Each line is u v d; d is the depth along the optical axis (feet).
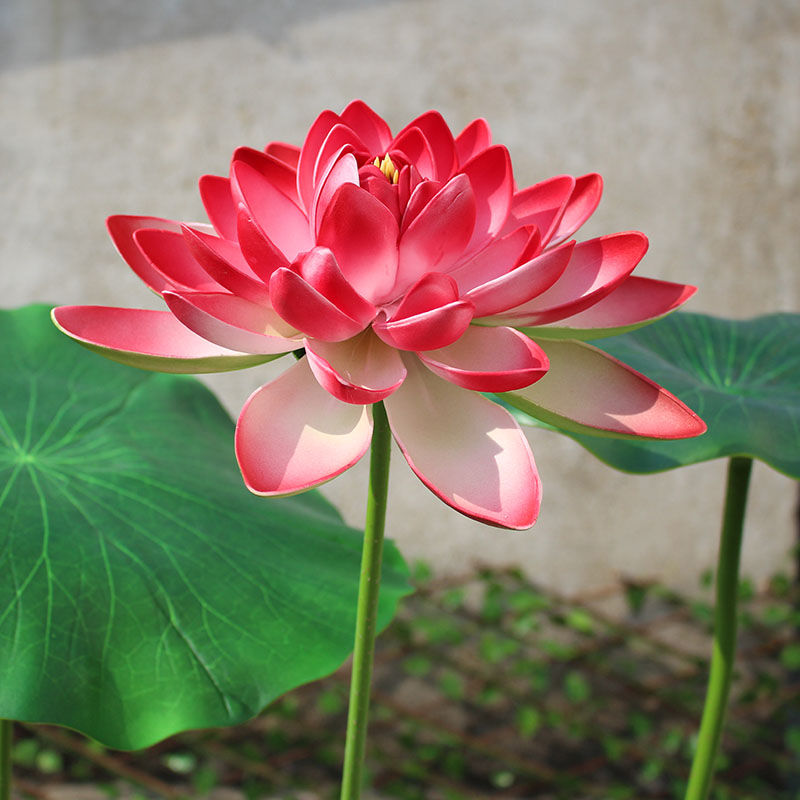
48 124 5.46
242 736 5.77
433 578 5.89
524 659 6.01
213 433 3.03
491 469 2.09
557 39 5.64
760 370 3.01
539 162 5.68
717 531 6.09
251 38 5.48
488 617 5.83
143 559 2.52
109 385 3.00
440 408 2.14
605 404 2.19
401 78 5.56
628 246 2.18
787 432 2.65
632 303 2.25
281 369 5.70
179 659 2.40
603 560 6.01
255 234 2.05
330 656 2.47
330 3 5.49
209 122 5.50
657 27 5.69
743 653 6.15
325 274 2.02
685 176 5.80
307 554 2.72
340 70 5.53
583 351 2.23
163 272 2.18
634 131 5.73
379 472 2.17
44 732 5.55
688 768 5.95
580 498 5.95
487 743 6.01
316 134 2.23
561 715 5.93
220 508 2.72
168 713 2.33
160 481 2.72
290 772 5.77
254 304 2.14
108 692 2.33
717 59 5.76
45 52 5.42
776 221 5.92
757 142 5.85
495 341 2.13
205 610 2.48
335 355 2.11
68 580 2.44
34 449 2.74
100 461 2.74
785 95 5.85
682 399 2.72
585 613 5.98
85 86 5.45
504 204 2.21
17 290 5.55
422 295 2.05
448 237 2.11
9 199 5.49
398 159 2.20
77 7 5.40
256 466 2.05
